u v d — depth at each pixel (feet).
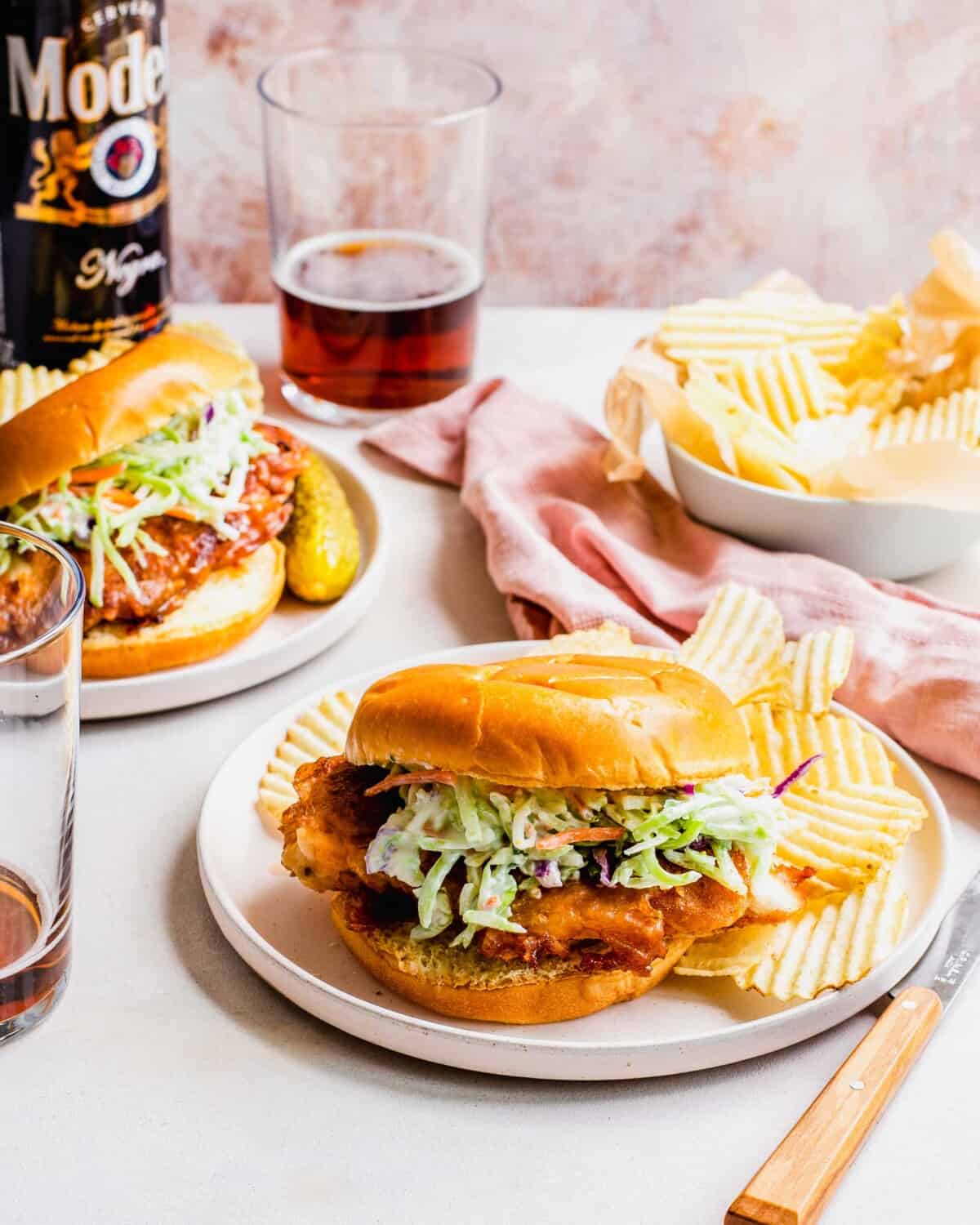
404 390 3.04
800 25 3.51
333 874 2.20
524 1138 2.12
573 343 3.33
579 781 2.12
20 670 2.12
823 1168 2.00
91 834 2.39
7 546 2.23
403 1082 2.16
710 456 2.73
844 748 2.38
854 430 2.75
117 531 2.54
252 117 3.52
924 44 3.53
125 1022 2.21
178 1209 2.06
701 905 2.16
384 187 3.04
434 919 2.15
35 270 2.94
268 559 2.62
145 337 3.02
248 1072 2.16
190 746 2.51
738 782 2.21
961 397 2.77
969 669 2.50
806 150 3.62
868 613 2.60
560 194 3.64
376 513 2.78
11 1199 2.06
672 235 3.69
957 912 2.30
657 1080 2.16
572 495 2.89
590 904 2.14
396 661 2.51
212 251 3.64
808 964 2.18
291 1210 2.06
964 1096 2.16
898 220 3.70
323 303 2.97
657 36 3.50
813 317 2.89
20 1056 2.17
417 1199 2.07
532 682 2.18
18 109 2.85
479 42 3.49
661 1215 2.06
